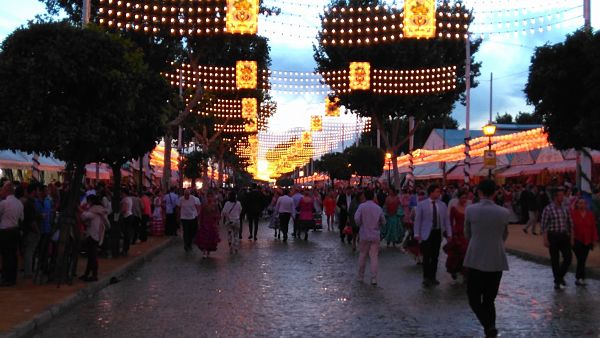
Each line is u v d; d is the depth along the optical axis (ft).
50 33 39.42
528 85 58.59
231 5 61.67
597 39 52.65
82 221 45.73
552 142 59.57
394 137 138.21
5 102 38.78
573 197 61.31
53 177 111.65
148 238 86.43
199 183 222.07
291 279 49.16
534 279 49.75
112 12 64.08
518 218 115.44
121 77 40.14
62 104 40.11
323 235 99.14
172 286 45.62
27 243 46.21
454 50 121.80
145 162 126.00
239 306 37.50
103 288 44.88
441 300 39.50
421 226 46.52
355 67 101.45
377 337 29.45
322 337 29.55
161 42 87.30
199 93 84.43
